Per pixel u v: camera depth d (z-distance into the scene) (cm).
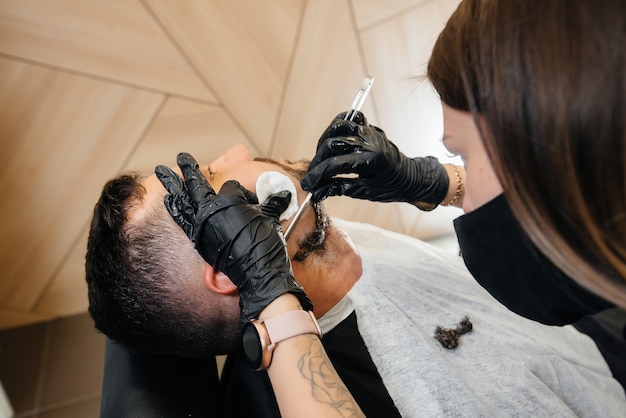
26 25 125
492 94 41
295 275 80
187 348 77
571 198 39
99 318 76
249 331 57
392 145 79
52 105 136
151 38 138
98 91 139
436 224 191
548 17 37
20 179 142
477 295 96
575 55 36
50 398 146
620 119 36
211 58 147
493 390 79
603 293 44
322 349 57
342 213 184
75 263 163
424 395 77
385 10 154
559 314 64
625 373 96
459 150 55
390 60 162
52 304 169
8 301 163
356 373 80
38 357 159
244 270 61
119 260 71
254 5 144
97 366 155
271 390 76
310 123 168
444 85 50
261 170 81
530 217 43
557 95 37
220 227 62
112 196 74
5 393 147
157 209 72
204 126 157
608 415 85
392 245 107
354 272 86
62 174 146
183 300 72
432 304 90
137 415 66
